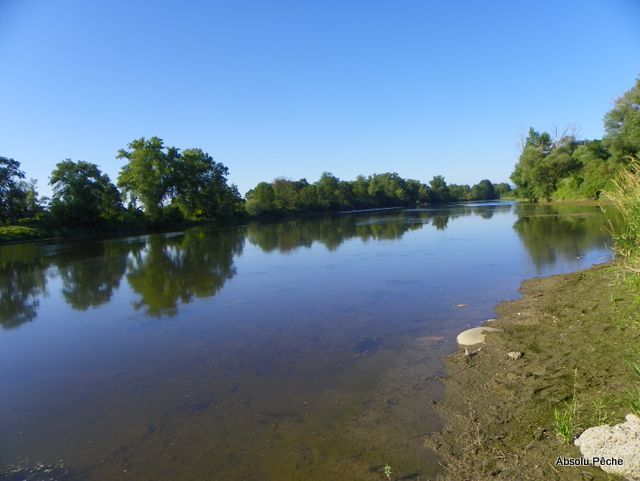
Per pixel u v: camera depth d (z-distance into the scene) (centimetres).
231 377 782
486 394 615
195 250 2931
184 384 770
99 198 5806
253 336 1011
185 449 558
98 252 3095
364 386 695
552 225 3019
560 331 810
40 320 1294
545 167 6650
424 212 7262
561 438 468
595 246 1902
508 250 2016
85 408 706
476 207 7956
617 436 414
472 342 830
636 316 785
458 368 721
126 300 1491
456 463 471
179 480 494
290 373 778
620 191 998
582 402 536
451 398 620
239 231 4828
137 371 852
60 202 5288
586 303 950
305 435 565
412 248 2356
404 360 788
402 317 1063
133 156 6034
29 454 577
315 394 684
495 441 497
